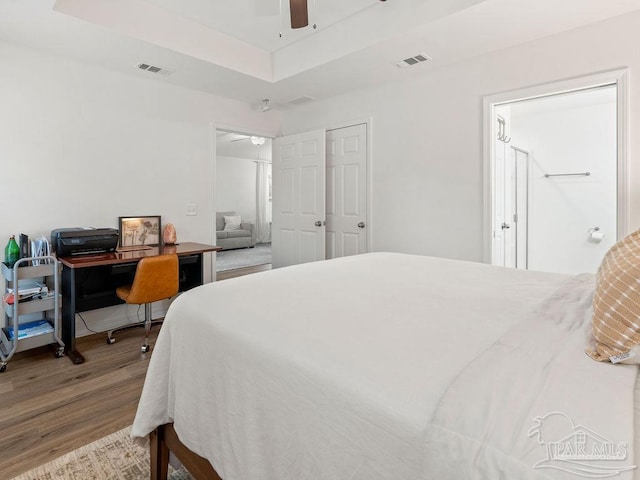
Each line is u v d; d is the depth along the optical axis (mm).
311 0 2529
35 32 2416
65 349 2666
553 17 2271
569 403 581
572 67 2436
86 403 1947
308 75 3252
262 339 951
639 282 720
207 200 3816
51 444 1604
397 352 821
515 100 2707
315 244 4082
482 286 1482
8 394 2033
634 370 693
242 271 5773
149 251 2996
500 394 614
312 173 4078
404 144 3359
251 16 2727
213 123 3838
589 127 4145
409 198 3350
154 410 1247
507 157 3531
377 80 3387
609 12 2217
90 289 2902
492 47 2684
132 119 3219
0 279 2562
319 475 731
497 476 492
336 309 1153
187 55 2785
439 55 2826
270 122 4445
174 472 1436
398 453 613
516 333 890
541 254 4500
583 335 866
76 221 2924
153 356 1288
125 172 3195
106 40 2527
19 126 2615
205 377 1082
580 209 4246
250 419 904
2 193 2562
